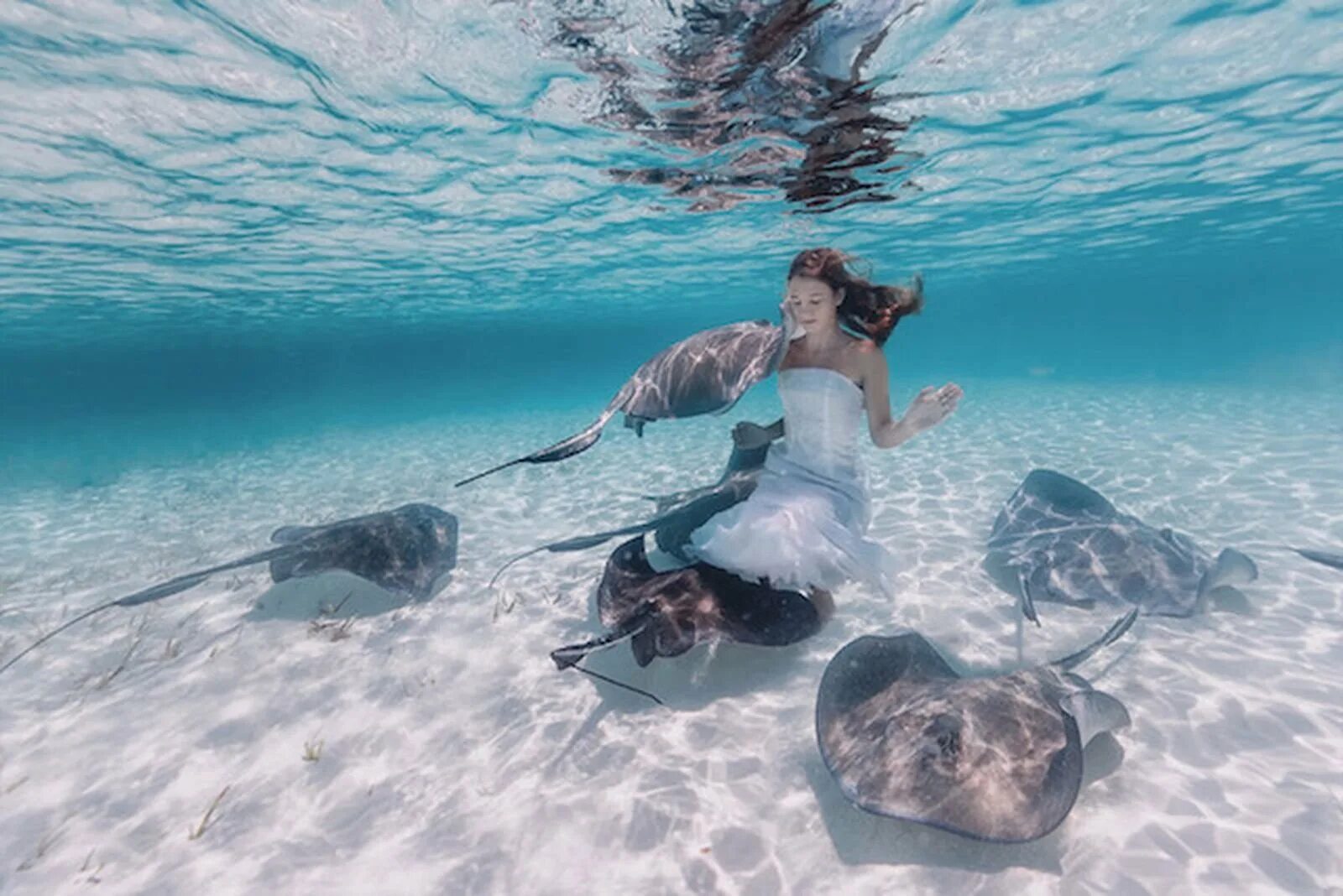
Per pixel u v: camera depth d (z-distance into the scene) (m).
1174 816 3.16
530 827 3.41
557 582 6.87
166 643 5.77
